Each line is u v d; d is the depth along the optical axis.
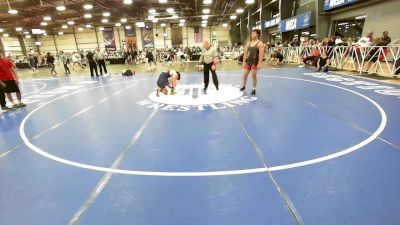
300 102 6.54
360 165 3.25
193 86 9.69
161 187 2.94
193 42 47.62
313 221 2.29
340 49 12.32
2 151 4.20
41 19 32.06
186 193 2.81
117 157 3.77
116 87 10.48
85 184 3.06
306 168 3.23
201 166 3.40
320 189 2.77
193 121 5.34
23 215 2.56
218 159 3.58
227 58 29.22
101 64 15.47
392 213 2.36
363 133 4.30
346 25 15.77
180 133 4.67
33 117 6.31
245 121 5.19
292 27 20.36
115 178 3.18
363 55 10.87
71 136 4.78
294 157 3.54
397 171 3.07
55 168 3.51
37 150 4.18
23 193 2.94
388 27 12.37
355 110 5.64
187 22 44.25
